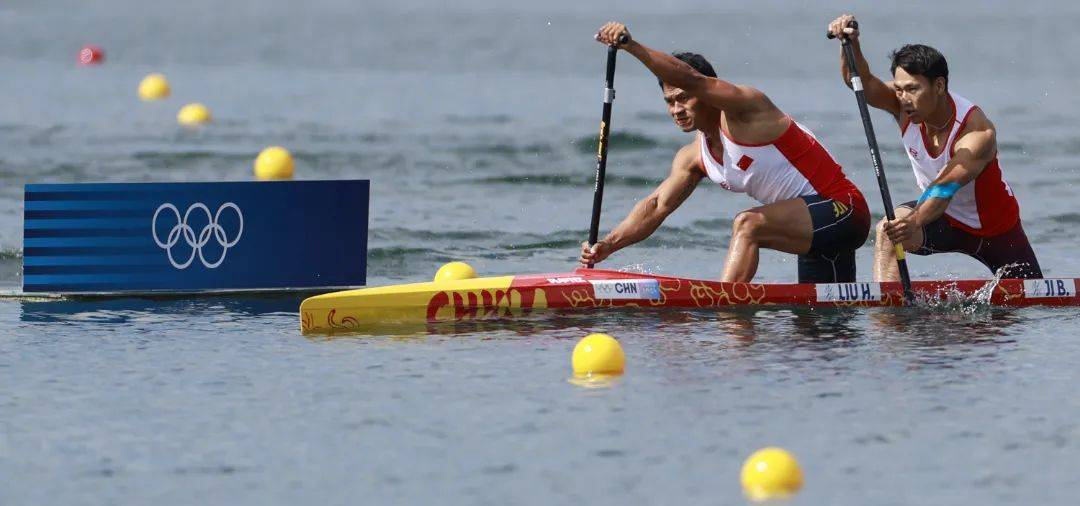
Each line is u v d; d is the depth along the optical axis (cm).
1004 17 12712
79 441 1961
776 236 2831
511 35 11356
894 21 12194
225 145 5556
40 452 1911
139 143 5572
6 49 10188
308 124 6209
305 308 2675
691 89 2692
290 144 5588
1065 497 1716
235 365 2397
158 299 3053
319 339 2611
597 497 1719
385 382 2273
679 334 2623
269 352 2498
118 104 6969
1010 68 8912
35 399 2175
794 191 2817
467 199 4503
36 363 2412
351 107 6862
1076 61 9281
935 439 1942
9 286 3203
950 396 2167
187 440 1962
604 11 14062
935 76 2788
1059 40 10544
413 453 1897
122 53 10056
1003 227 3003
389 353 2483
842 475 1795
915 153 2916
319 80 8275
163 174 4919
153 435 1986
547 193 4638
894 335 2619
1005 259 3052
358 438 1966
